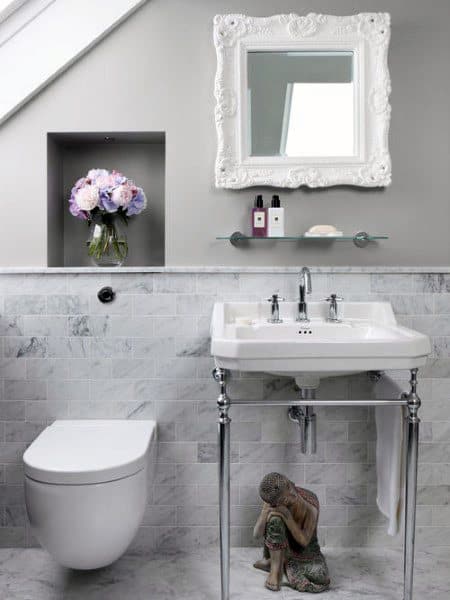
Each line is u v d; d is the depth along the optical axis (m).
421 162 2.05
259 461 2.05
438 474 2.06
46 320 2.01
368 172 2.02
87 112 2.03
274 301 1.91
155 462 1.98
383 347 1.47
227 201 2.05
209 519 2.06
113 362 2.02
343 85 2.03
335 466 2.05
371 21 2.00
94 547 1.52
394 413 1.69
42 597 1.72
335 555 2.00
